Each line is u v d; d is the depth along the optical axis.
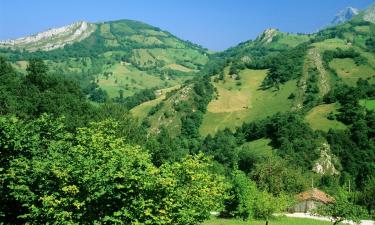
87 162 20.78
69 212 20.14
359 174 146.00
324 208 50.50
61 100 86.56
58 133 26.70
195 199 24.94
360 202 86.38
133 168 21.80
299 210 95.69
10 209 24.14
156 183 22.22
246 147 167.62
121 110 98.25
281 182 107.12
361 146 159.88
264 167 110.25
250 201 53.31
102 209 21.23
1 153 24.58
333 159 154.00
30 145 25.12
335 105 191.88
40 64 100.25
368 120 170.88
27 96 85.25
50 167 21.30
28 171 22.25
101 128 29.78
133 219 21.19
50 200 20.34
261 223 61.62
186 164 25.03
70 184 20.73
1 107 72.50
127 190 21.36
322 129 174.50
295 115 181.75
